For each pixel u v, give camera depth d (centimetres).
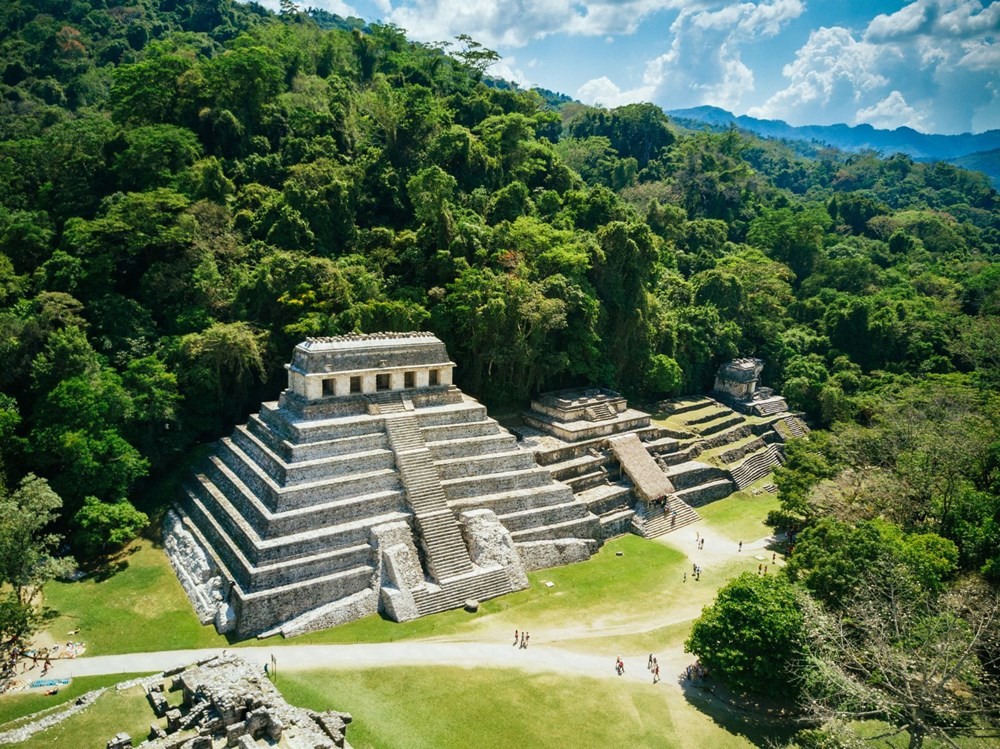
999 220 18300
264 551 4019
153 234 6188
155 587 4350
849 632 3419
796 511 5756
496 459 5209
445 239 6900
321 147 7931
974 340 9031
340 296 6041
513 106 10806
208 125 7812
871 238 14912
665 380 7994
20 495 3975
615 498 5978
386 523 4469
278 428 4875
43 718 3080
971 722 3144
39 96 10869
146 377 5297
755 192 15662
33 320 5159
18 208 6875
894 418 6731
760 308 10250
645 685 3644
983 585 4066
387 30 11600
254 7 15888
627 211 8875
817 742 3147
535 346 6669
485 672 3641
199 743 2772
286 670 3553
